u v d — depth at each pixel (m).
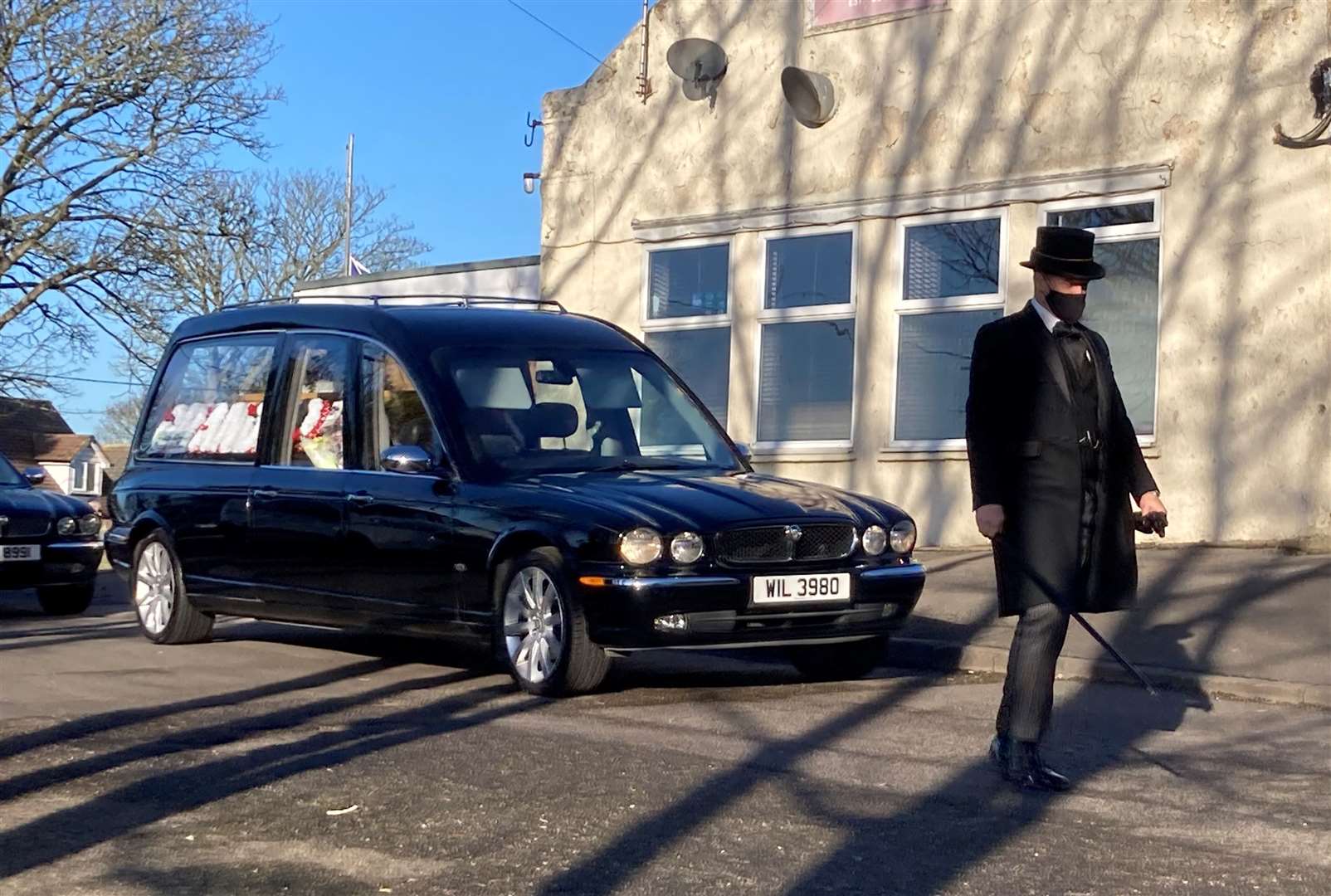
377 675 9.04
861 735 7.18
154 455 10.97
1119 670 9.02
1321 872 4.89
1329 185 12.88
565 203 18.12
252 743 6.83
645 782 6.05
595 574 7.86
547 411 9.16
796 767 6.40
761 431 16.36
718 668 9.58
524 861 4.95
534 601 8.22
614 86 17.72
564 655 8.02
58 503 13.66
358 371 9.48
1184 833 5.38
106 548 11.20
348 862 4.95
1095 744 7.12
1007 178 14.75
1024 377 5.85
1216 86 13.53
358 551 9.06
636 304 17.48
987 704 8.20
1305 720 7.86
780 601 8.02
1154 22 13.88
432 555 8.63
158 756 6.55
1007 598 5.90
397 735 7.04
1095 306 14.12
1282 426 13.05
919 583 8.53
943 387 15.12
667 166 17.25
